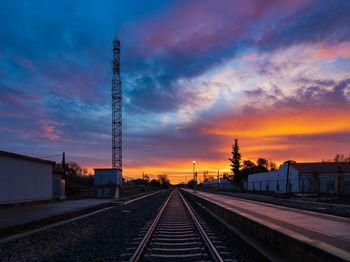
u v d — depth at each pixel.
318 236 6.65
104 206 20.34
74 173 60.31
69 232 9.39
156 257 6.12
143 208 19.92
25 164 18.50
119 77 59.41
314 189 34.44
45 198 21.11
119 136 57.56
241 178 79.12
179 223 11.91
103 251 6.74
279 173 47.09
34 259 6.14
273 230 5.89
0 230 8.66
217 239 8.11
